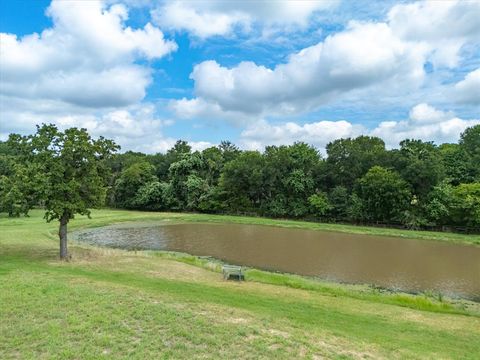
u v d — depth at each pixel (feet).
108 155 81.82
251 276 71.72
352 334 37.78
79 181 75.56
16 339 30.17
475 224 163.94
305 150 239.71
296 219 220.64
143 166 288.10
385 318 47.83
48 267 64.80
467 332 44.24
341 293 62.28
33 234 112.78
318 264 93.20
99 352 28.43
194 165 262.67
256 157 246.06
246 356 29.14
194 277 67.05
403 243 130.72
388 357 31.65
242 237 138.10
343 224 194.70
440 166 183.11
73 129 75.46
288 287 64.44
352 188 216.95
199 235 140.97
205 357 28.58
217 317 37.86
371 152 215.10
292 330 35.91
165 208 266.36
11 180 74.23
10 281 48.03
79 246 98.27
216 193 243.60
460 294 69.56
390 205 184.75
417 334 41.34
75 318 34.96
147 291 47.47
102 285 48.75
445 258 104.17
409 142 212.02
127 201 275.59
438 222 175.42
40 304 38.55
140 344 30.14
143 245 116.78
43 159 72.38
